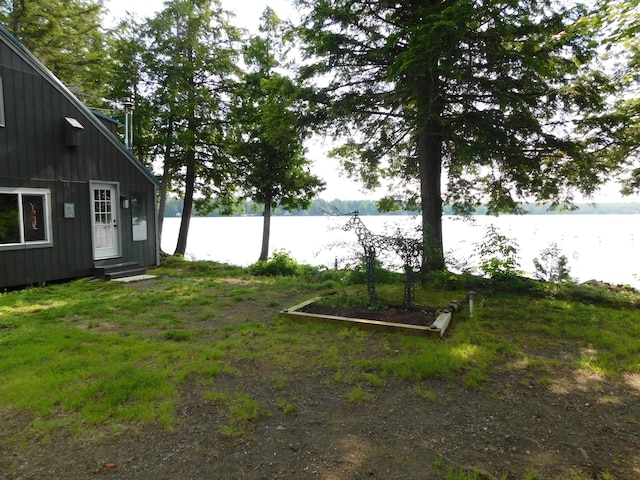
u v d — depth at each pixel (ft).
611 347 16.33
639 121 28.09
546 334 18.12
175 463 8.41
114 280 32.63
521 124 26.96
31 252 29.04
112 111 52.21
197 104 52.80
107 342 16.16
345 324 18.79
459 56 23.27
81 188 32.81
